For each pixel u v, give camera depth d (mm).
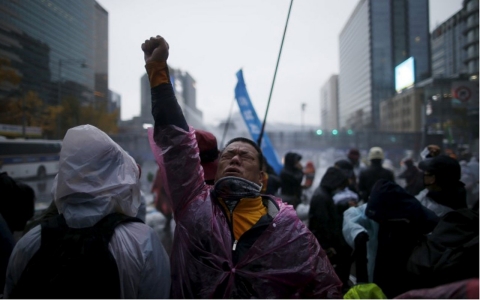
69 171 1436
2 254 2057
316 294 1480
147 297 1436
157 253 1484
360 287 2102
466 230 2023
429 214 2588
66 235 1401
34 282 1370
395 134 24953
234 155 1722
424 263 1996
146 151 9398
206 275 1458
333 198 4121
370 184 6012
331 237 3859
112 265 1370
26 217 3010
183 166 1622
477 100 9875
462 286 1281
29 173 6258
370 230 2955
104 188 1446
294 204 5188
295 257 1480
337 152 27438
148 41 1638
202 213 1556
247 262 1461
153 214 8016
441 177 2904
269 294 1421
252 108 5504
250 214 1585
